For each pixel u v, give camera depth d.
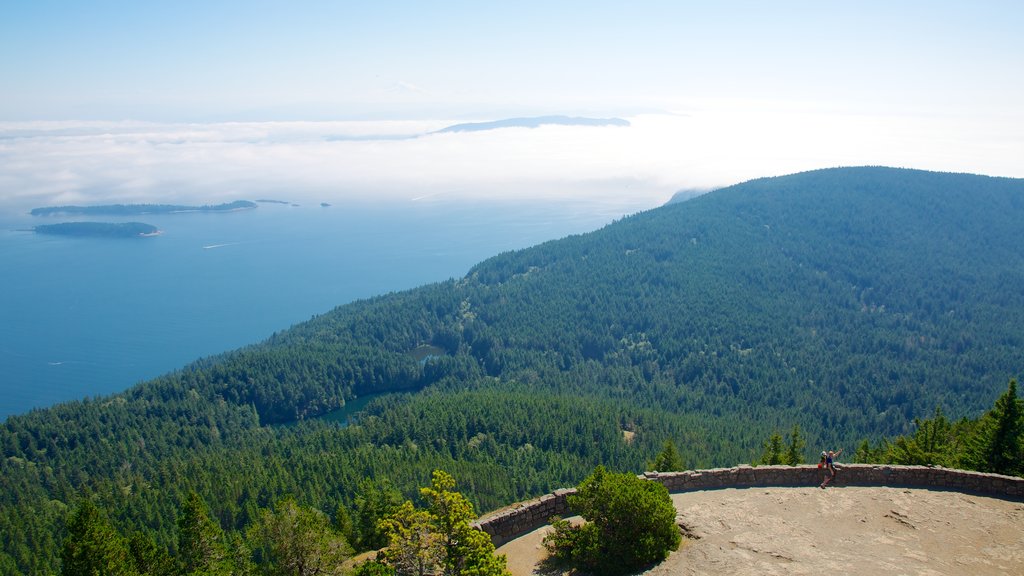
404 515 24.95
